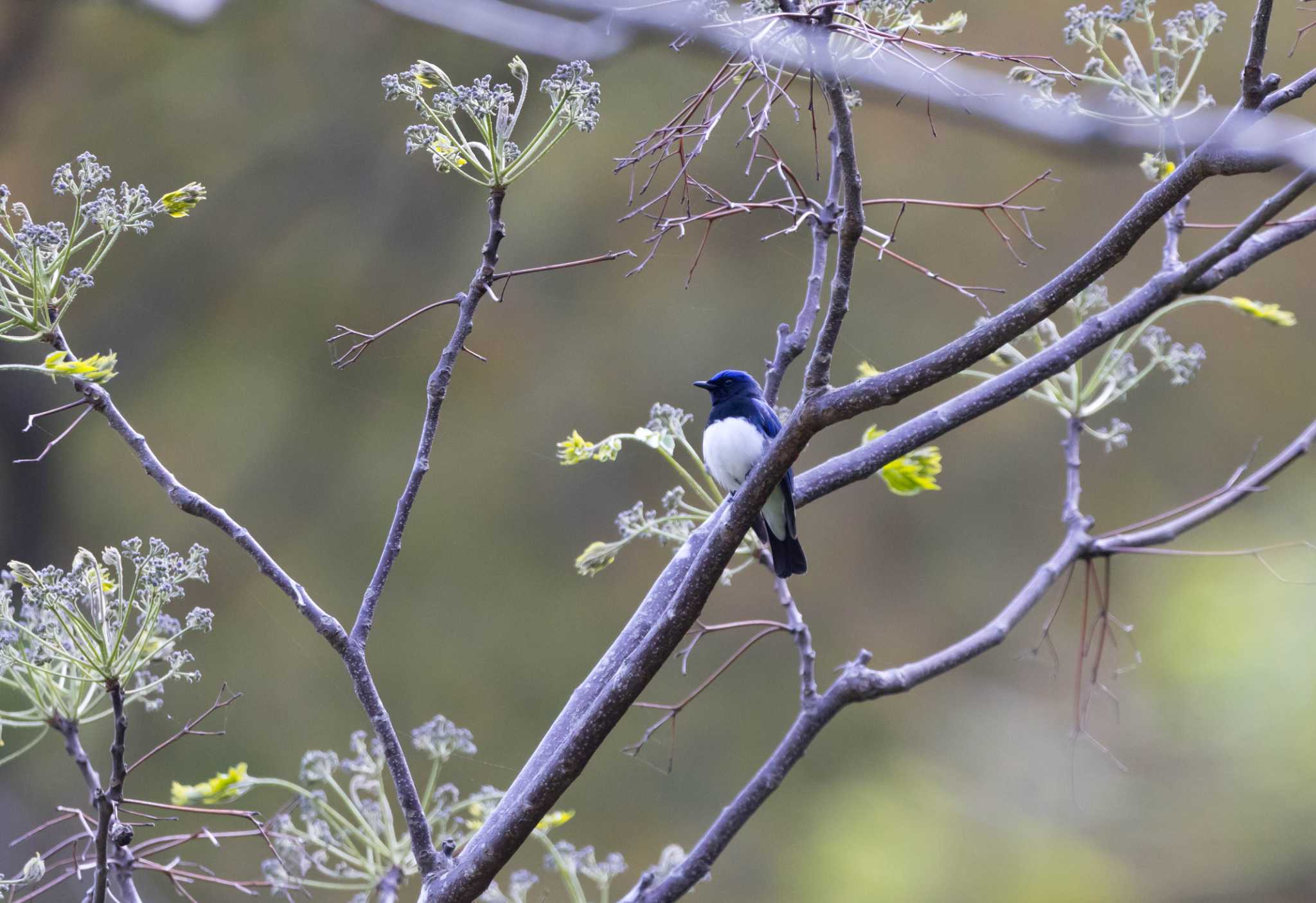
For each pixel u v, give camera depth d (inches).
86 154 141.3
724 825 177.0
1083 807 520.4
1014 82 164.6
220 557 589.9
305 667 567.2
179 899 406.0
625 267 605.9
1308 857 471.5
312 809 199.6
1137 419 634.8
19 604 191.5
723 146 526.9
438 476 611.8
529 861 407.8
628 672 144.6
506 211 610.9
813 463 625.0
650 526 204.4
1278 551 525.7
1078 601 609.0
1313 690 490.0
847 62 138.7
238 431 608.7
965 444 642.8
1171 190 144.6
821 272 185.3
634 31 166.1
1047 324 219.5
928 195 604.1
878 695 182.4
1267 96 143.9
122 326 601.9
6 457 557.3
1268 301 636.1
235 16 553.9
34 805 467.8
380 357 616.4
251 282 619.2
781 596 188.4
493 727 577.6
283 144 609.3
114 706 143.1
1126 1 183.2
